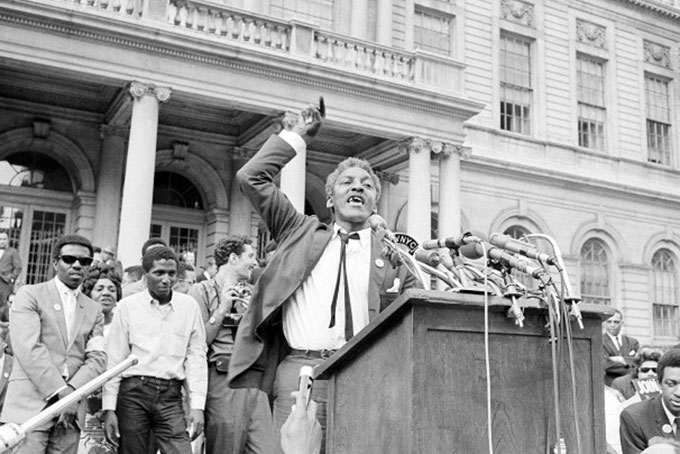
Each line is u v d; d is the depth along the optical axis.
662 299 21.27
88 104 14.12
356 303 2.79
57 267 4.51
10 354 5.62
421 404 1.78
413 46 18.66
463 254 2.32
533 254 2.05
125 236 11.15
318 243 2.86
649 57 23.03
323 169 16.70
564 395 1.94
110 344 4.54
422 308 1.82
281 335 2.91
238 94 12.52
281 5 17.02
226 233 15.40
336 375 2.20
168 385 4.54
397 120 14.00
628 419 4.11
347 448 2.09
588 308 2.00
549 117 20.53
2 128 13.53
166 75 11.89
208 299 5.11
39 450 4.02
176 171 15.48
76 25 11.20
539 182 19.41
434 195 17.34
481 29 19.80
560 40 21.20
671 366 3.97
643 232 21.02
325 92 13.34
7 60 10.91
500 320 1.89
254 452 4.62
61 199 14.24
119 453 4.49
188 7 12.47
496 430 1.83
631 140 21.98
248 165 2.91
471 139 18.77
